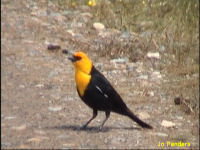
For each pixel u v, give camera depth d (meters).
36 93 13.20
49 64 15.14
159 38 17.39
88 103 11.20
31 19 18.17
